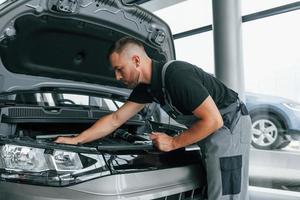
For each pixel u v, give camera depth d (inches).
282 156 152.9
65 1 65.7
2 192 51.3
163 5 164.4
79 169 49.8
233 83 140.6
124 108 67.1
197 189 62.4
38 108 70.4
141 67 58.3
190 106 54.6
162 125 86.0
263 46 141.2
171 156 60.0
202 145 61.2
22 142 54.2
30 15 64.7
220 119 54.7
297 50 135.0
